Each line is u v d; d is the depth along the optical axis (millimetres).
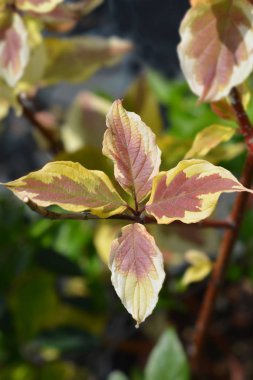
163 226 786
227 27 491
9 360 860
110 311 949
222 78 493
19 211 858
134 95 790
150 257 426
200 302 872
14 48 621
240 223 576
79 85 1172
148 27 833
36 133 841
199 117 813
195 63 495
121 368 968
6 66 622
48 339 852
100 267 892
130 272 427
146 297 422
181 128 821
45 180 431
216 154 657
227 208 863
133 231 433
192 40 493
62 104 1150
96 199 435
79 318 911
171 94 884
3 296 868
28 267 853
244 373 896
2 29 623
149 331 935
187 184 426
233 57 492
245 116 531
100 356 985
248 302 971
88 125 851
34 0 606
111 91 1135
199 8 490
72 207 431
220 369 916
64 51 753
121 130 433
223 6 489
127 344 899
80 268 850
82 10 717
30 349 898
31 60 702
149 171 434
